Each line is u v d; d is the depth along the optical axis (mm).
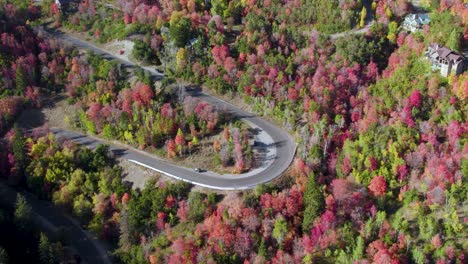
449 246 166125
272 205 186500
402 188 188000
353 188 189250
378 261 164375
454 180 182250
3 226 197625
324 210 183250
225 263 175625
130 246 196000
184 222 193625
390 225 178375
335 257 175500
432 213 179750
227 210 186375
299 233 184000
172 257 179750
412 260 168875
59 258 189625
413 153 193000
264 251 175125
